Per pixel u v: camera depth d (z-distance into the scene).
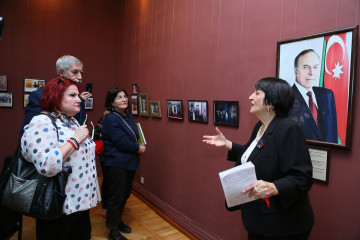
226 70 2.87
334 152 1.88
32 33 5.09
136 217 3.94
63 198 1.69
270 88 1.68
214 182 3.05
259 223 1.60
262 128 1.87
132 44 5.25
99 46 5.89
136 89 4.97
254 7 2.54
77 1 5.57
